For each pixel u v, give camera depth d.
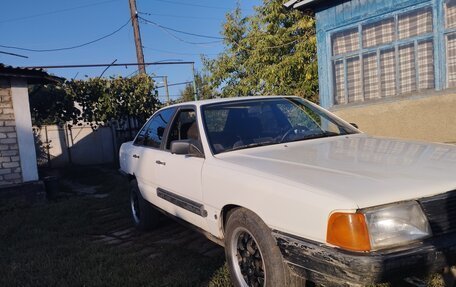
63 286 3.75
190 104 4.34
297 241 2.56
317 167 2.90
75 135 18.53
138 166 5.32
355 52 7.71
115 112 14.54
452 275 2.66
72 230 5.80
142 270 3.99
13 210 7.48
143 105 14.95
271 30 12.98
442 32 6.40
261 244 2.85
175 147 3.79
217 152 3.65
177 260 4.20
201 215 3.67
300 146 3.63
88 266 4.23
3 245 5.27
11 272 4.18
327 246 2.40
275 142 3.82
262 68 12.65
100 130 19.05
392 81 7.23
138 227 5.60
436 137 6.62
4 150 8.43
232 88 14.56
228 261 3.28
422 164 2.80
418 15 6.74
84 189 10.81
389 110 7.22
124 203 7.48
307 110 4.45
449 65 6.42
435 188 2.45
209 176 3.47
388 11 7.07
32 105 13.78
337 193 2.43
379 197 2.36
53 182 9.30
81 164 17.97
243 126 3.98
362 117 7.63
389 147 3.36
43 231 5.84
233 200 3.15
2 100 8.44
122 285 3.68
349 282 2.31
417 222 2.38
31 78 8.80
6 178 8.43
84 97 14.38
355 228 2.30
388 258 2.23
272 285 2.77
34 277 4.01
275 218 2.74
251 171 3.06
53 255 4.64
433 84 6.66
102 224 6.13
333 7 7.99
